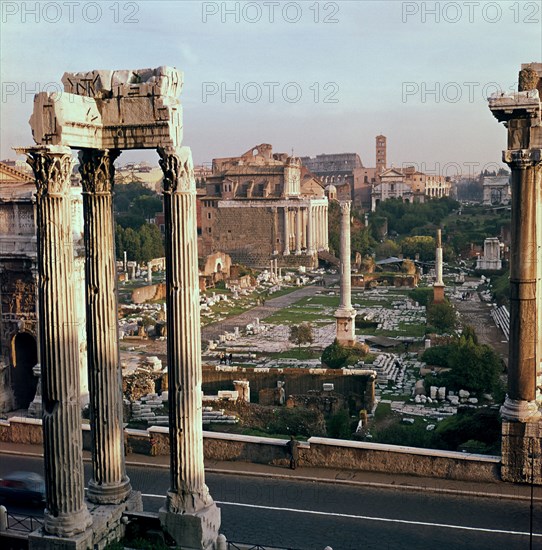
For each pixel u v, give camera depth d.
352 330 84.38
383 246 187.38
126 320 104.44
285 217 190.25
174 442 26.53
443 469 38.28
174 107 26.08
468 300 129.12
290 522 33.94
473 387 63.81
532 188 35.47
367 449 39.69
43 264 24.64
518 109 35.00
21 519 33.50
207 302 128.38
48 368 24.80
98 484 27.81
